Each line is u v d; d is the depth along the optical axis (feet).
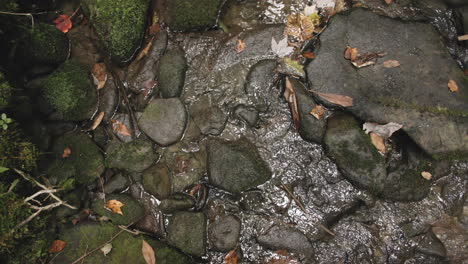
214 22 4.67
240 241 4.17
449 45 4.50
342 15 4.52
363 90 4.28
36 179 4.16
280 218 4.20
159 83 4.58
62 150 4.41
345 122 4.26
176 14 4.66
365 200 4.18
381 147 4.20
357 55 4.39
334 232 4.15
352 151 4.18
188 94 4.55
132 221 4.23
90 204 4.32
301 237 4.12
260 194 4.26
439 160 4.17
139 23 4.60
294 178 4.28
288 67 4.48
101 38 4.58
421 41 4.40
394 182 4.14
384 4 4.62
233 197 4.26
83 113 4.53
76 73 4.55
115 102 4.61
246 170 4.21
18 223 3.78
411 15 4.58
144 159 4.39
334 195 4.22
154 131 4.44
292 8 4.69
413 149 4.21
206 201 4.28
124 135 4.51
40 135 4.41
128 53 4.64
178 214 4.21
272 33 4.62
